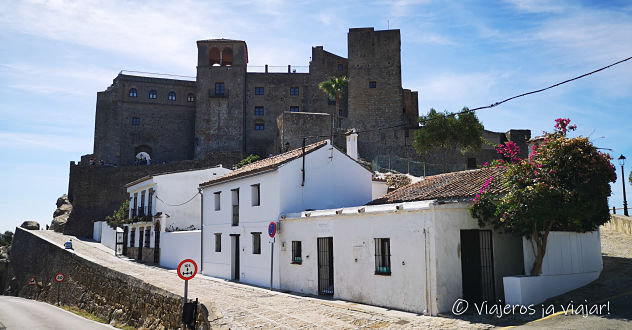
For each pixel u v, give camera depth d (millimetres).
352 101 63062
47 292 35594
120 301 21062
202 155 64000
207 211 25891
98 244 46031
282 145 52625
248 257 21359
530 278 11656
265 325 11781
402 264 12844
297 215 17984
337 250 15492
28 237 45125
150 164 63844
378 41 64125
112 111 66188
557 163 11570
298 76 67562
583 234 13570
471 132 47062
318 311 13227
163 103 68000
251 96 66750
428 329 10383
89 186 58469
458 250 12234
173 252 29438
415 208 12508
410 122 66500
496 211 12141
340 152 21391
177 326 14406
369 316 12125
